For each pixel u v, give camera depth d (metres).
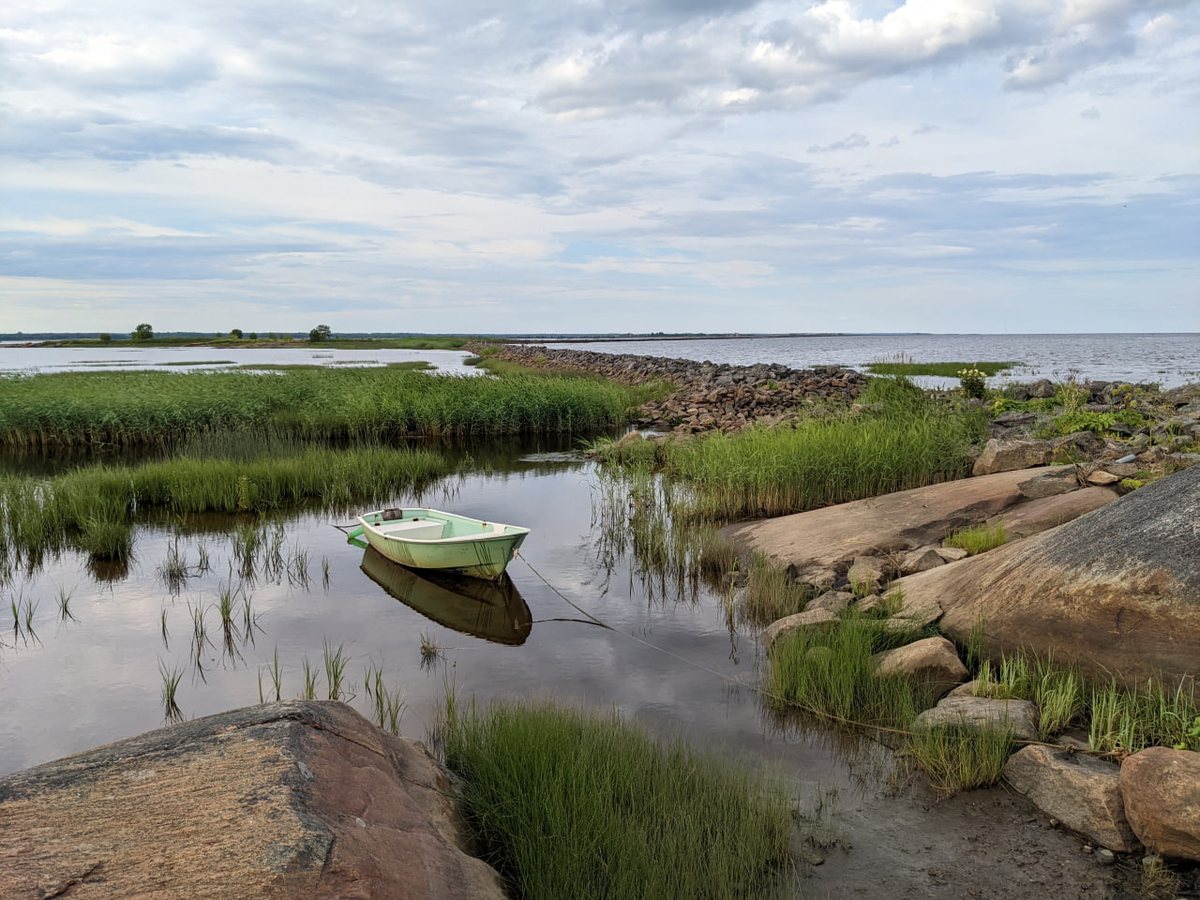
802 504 13.24
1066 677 5.99
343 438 23.86
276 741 3.66
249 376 32.34
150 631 8.84
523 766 4.95
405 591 10.21
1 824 2.98
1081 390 21.38
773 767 5.63
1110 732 5.18
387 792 3.74
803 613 8.09
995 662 6.57
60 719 6.78
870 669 6.65
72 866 2.74
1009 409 19.33
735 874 4.30
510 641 8.48
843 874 4.39
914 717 6.05
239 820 3.02
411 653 8.20
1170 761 4.36
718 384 33.66
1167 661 5.45
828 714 6.36
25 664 7.93
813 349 144.12
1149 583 5.54
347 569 11.19
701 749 5.92
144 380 30.23
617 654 8.05
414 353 103.00
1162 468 9.64
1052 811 4.81
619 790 4.97
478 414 25.30
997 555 7.23
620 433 25.70
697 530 12.34
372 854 3.08
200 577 10.86
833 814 5.00
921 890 4.23
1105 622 5.75
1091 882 4.21
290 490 15.93
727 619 9.04
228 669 7.82
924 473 13.29
